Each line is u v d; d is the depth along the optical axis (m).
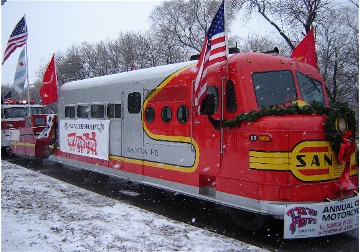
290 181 5.96
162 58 29.78
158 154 8.49
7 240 5.87
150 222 6.86
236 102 6.71
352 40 18.09
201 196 7.28
